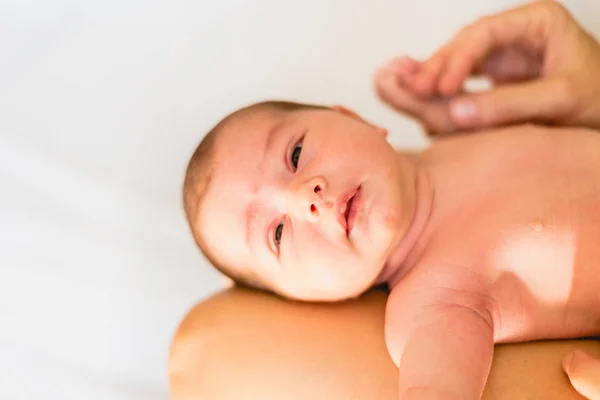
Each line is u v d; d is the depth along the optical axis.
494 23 1.23
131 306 1.51
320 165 1.06
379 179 1.05
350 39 1.61
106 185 1.52
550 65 1.21
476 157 1.13
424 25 1.59
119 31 1.56
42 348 1.46
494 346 1.00
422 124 1.38
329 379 0.95
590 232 0.98
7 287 1.47
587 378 0.83
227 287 1.25
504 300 0.99
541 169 1.05
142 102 1.55
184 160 1.55
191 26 1.58
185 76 1.57
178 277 1.53
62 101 1.53
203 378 1.02
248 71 1.59
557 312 0.99
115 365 1.49
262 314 1.06
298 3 1.60
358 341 1.00
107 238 1.52
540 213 1.00
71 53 1.54
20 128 1.51
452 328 0.95
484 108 1.20
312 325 1.03
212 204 1.14
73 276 1.50
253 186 1.10
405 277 1.06
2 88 1.52
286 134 1.12
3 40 1.52
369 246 1.03
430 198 1.13
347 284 1.06
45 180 1.51
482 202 1.06
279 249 1.08
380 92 1.37
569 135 1.08
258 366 0.98
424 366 0.91
